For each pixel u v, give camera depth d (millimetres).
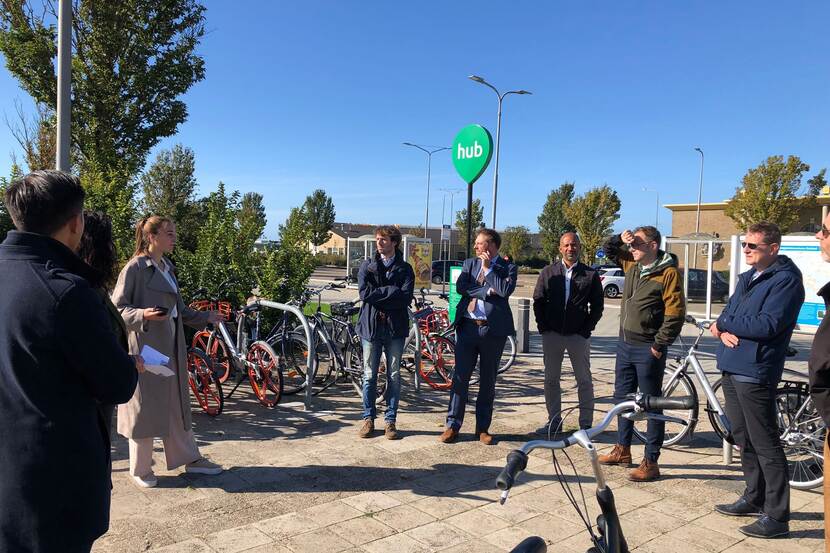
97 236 2691
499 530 3717
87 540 1889
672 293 4473
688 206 39031
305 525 3707
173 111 9414
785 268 3717
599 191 39156
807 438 4570
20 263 1814
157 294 4211
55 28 8547
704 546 3605
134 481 4305
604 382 8141
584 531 3727
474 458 4988
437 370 7844
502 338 5348
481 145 7676
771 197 28328
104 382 1875
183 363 4375
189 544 3420
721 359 3938
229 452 4984
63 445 1802
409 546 3488
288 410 6309
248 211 8734
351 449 5145
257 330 7293
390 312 5469
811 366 2645
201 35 9516
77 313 1798
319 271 47062
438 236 60781
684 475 4770
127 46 8961
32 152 10727
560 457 5078
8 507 1760
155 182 21234
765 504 3770
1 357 1767
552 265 5617
